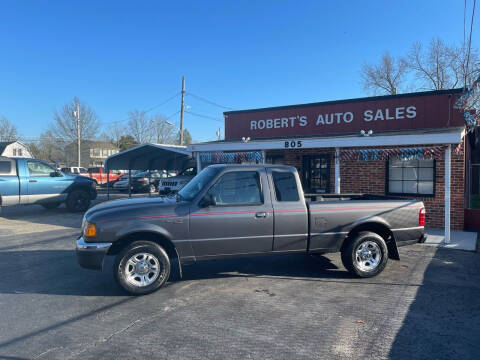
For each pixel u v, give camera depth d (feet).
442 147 28.66
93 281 19.47
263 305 16.10
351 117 46.37
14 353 11.81
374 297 17.19
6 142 172.55
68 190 45.73
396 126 43.24
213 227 17.99
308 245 19.54
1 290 18.04
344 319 14.65
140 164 63.62
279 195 19.08
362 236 19.97
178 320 14.47
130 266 17.20
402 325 14.14
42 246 27.89
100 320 14.46
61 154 174.40
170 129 188.44
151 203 18.11
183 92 107.65
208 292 17.76
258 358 11.59
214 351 12.01
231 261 23.63
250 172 18.88
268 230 18.72
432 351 12.14
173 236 17.56
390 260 23.93
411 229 20.95
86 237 17.01
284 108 51.62
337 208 19.76
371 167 38.40
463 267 22.35
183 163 67.97
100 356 11.66
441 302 16.55
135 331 13.48
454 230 33.96
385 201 20.62
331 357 11.69
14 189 40.83
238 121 55.72
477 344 12.66
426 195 35.35
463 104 33.86
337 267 22.33
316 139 33.58
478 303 16.46
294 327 13.88
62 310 15.47
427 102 41.27
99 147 200.23
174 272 21.16
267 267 22.29
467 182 42.45
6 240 30.09
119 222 17.03
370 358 11.66
